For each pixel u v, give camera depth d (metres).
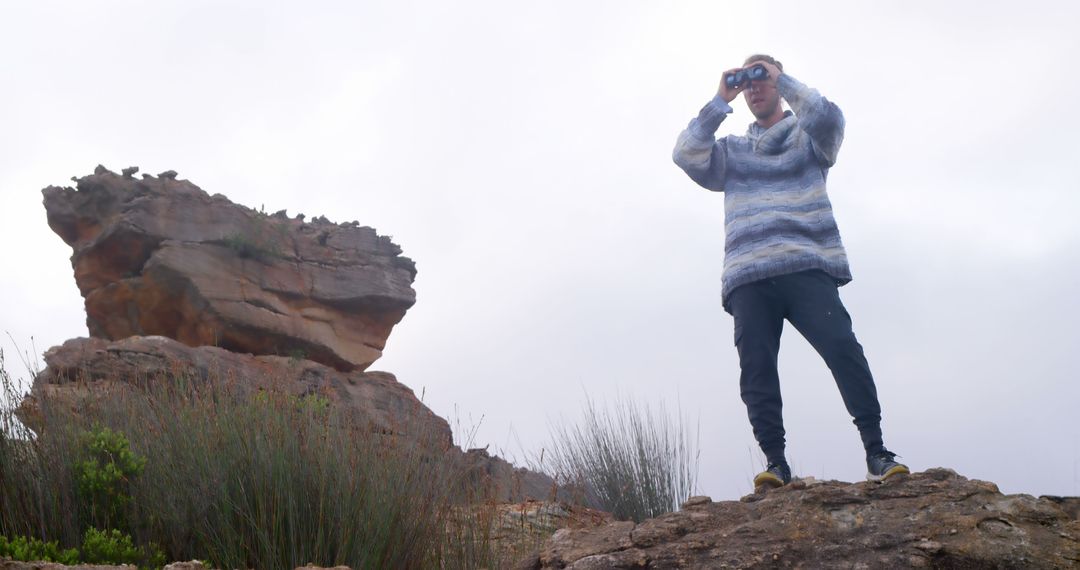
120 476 4.00
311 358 13.74
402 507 4.18
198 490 4.05
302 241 14.21
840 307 4.24
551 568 3.62
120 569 3.17
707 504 3.72
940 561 3.21
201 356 10.66
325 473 4.10
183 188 13.33
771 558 3.37
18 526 3.85
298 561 3.91
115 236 12.71
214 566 3.86
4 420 4.11
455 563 4.14
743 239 4.45
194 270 12.78
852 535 3.37
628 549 3.55
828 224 4.45
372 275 14.62
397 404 12.92
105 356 9.87
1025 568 3.12
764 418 4.18
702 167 4.73
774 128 4.73
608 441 6.59
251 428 4.27
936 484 3.46
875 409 4.00
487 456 5.36
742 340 4.30
